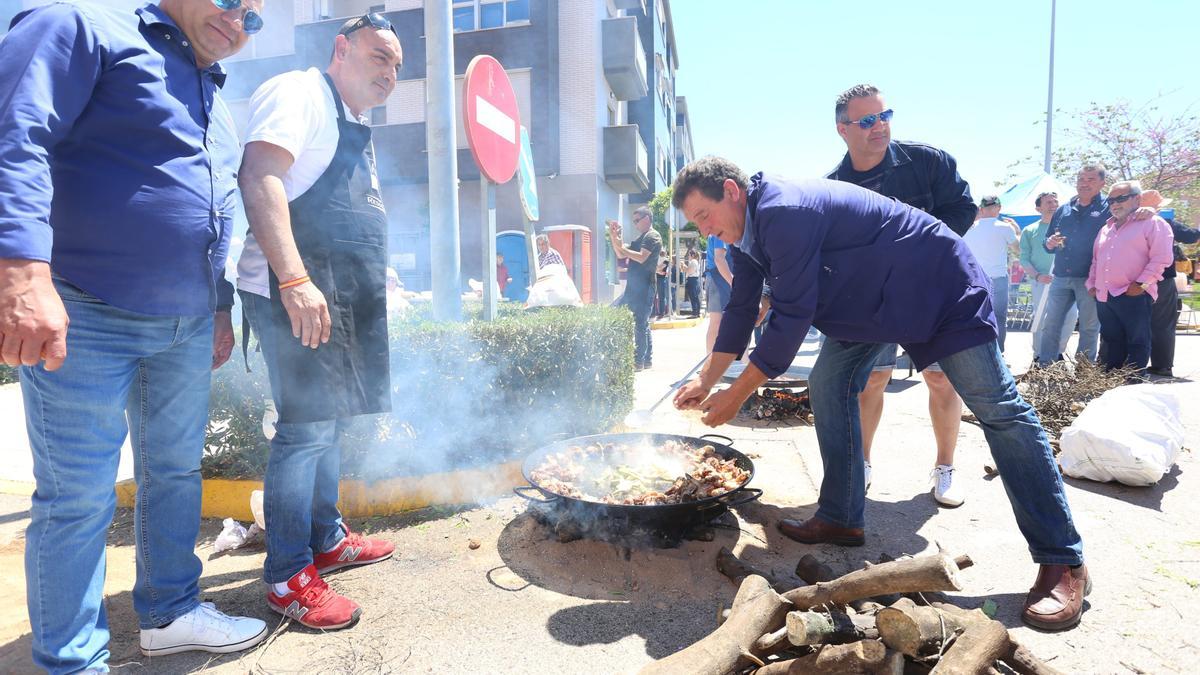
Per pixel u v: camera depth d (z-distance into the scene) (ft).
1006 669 5.65
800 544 9.11
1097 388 15.89
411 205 51.21
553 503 8.95
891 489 11.28
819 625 5.49
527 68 50.85
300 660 6.45
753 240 7.61
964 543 9.02
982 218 21.17
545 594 7.73
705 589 7.80
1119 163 71.00
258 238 6.26
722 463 9.36
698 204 7.68
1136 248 19.22
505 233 37.17
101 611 5.84
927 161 9.62
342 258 7.04
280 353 6.82
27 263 4.37
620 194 66.95
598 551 8.59
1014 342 32.24
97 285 5.22
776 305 7.51
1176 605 7.10
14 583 8.05
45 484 5.36
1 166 4.34
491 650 6.57
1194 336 33.17
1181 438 11.58
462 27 52.26
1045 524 7.05
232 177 6.30
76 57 4.89
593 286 51.19
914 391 19.65
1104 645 6.41
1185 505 9.96
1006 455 7.25
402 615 7.29
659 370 24.49
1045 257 24.23
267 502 7.12
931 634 5.13
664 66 89.71
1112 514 9.64
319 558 8.41
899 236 7.52
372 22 7.16
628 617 7.18
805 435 14.75
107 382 5.50
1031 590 7.15
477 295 26.05
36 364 4.73
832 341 9.02
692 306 51.24
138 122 5.29
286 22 54.03
